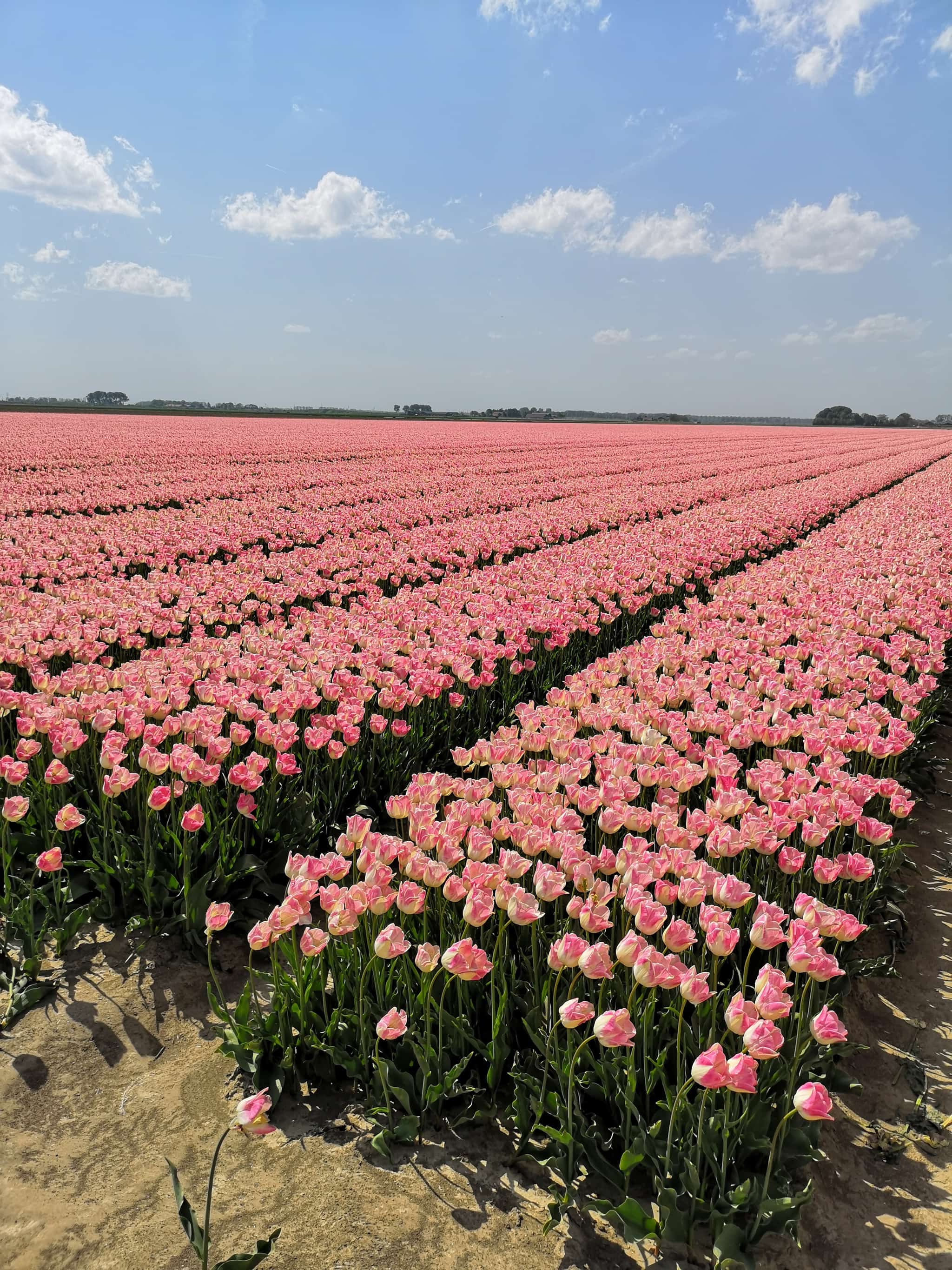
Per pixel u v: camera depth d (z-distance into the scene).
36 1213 2.50
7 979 3.52
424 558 11.62
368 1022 3.02
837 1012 3.59
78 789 4.57
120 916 3.96
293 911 2.86
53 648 5.66
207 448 29.19
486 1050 2.92
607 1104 2.82
